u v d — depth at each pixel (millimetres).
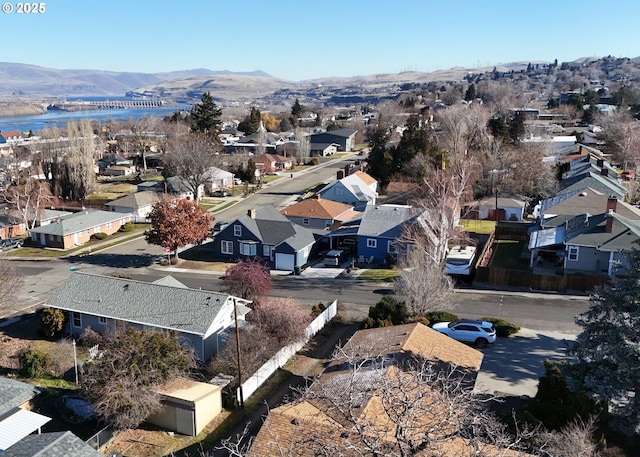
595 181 61625
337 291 44219
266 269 50188
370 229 52375
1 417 22266
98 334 34031
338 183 70500
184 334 31891
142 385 24859
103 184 99000
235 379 28375
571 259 44531
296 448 17531
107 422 24625
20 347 34312
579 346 23516
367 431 16375
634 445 21609
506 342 33375
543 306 39438
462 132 85688
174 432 25438
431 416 17266
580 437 18453
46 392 27469
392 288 40906
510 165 73250
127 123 170625
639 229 44781
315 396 17703
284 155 121125
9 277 41656
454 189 48719
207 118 113312
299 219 61750
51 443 19781
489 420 16109
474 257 49594
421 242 44188
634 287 22875
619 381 21516
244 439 24484
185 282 47438
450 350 27750
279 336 32250
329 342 34531
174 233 50812
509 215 66688
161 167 111875
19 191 77438
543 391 24031
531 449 19297
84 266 52938
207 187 87125
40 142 124000
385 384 15734
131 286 35938
